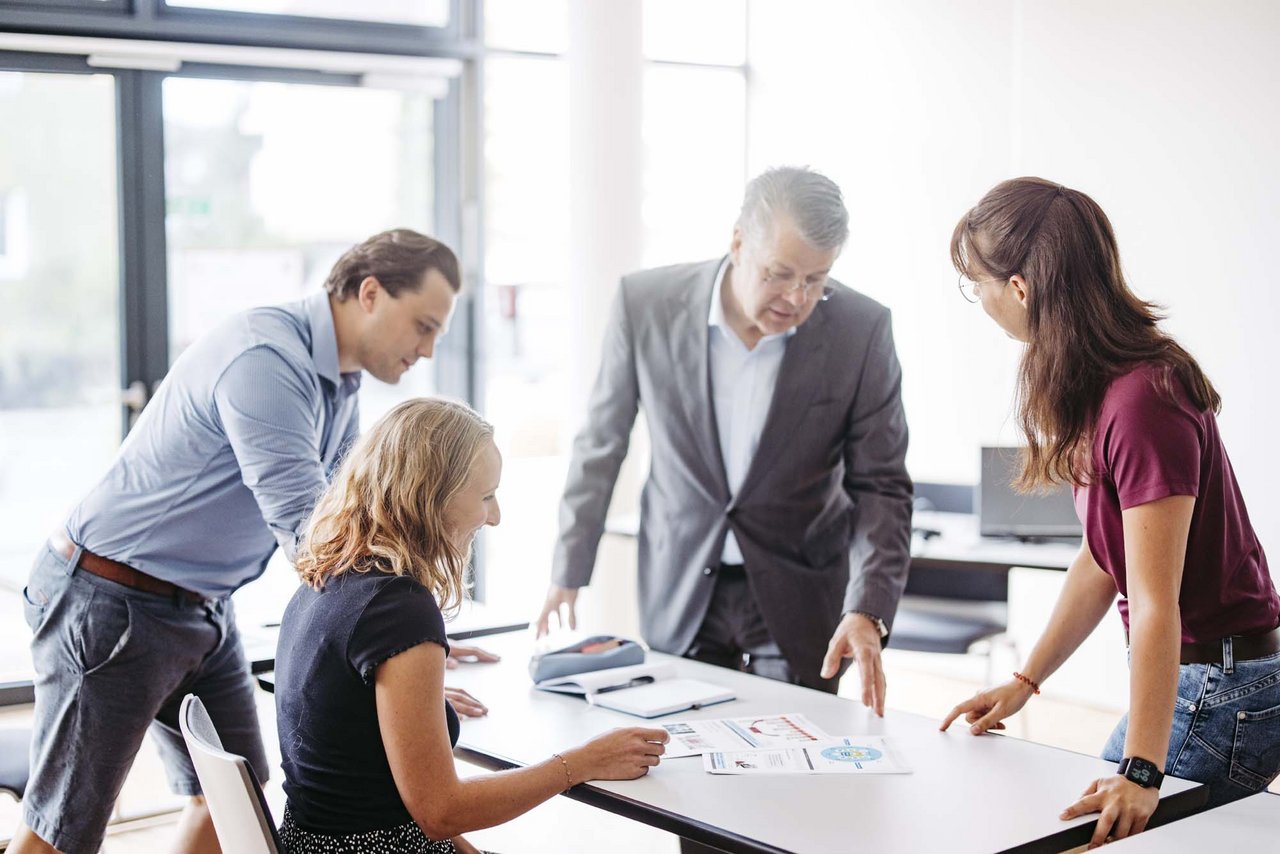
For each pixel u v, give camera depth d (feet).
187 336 17.60
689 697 8.38
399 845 6.40
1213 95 16.51
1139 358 6.63
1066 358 6.71
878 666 8.47
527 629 10.58
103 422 17.25
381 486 6.46
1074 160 17.99
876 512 9.38
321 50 17.88
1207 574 6.81
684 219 22.50
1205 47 16.55
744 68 22.82
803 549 9.61
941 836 6.22
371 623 6.20
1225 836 6.19
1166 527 6.43
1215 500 6.75
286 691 6.49
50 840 8.54
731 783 6.92
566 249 18.78
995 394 19.48
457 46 18.84
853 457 9.66
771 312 8.87
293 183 18.17
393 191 18.95
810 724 7.96
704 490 9.62
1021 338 7.13
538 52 19.61
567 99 18.47
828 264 8.65
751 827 6.32
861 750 7.45
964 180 19.72
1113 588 7.72
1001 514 15.55
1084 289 6.68
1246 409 16.48
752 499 9.49
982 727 7.78
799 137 22.02
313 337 8.77
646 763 7.03
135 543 8.39
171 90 17.13
